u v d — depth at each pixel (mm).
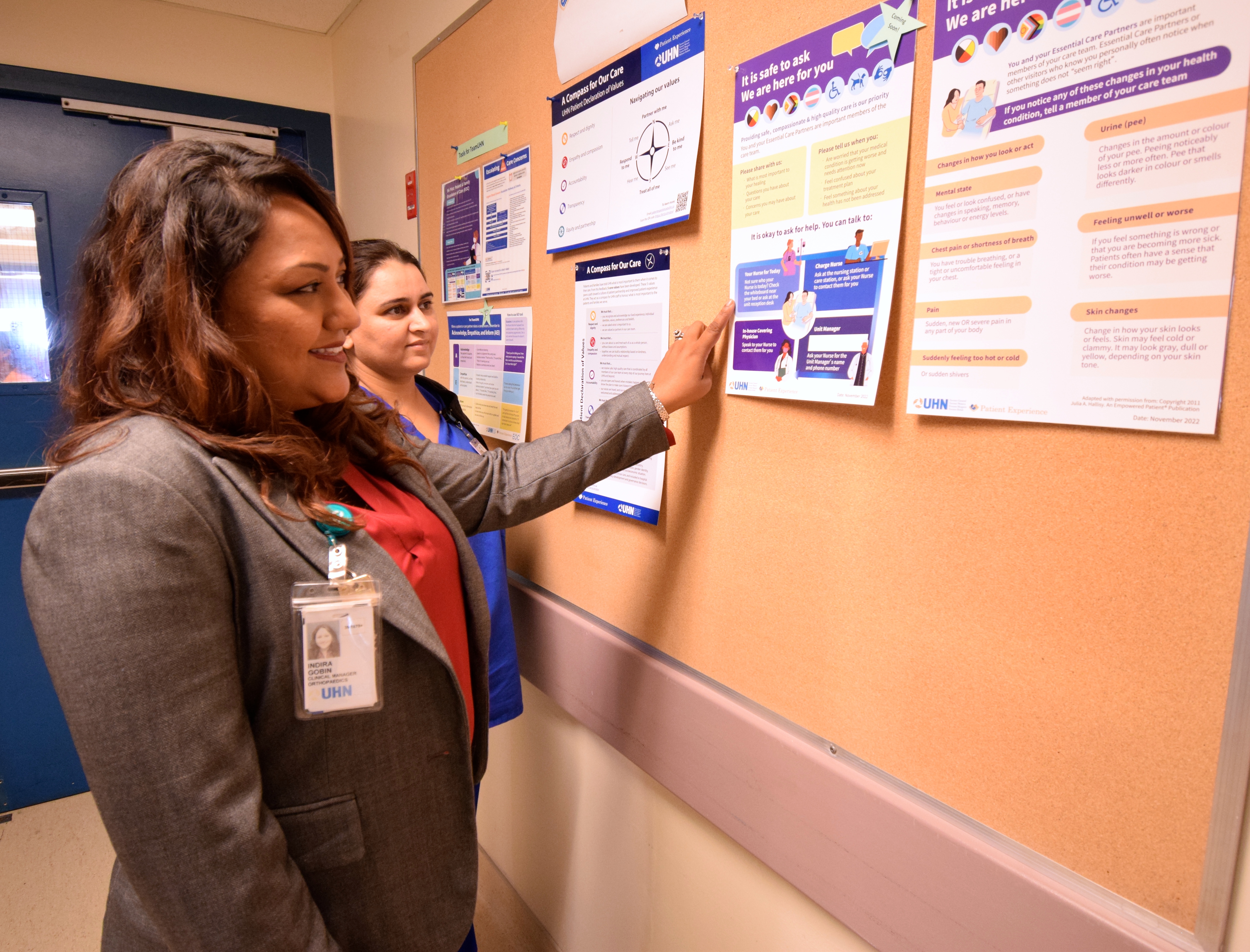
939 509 703
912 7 673
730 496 956
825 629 836
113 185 593
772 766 899
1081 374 581
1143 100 528
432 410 1355
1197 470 529
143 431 559
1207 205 506
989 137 623
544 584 1418
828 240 775
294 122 2336
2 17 1906
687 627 1051
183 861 523
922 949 739
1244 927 534
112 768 505
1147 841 577
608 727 1215
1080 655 607
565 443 981
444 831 743
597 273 1165
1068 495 604
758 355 881
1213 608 528
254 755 580
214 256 564
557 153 1221
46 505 514
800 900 933
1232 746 522
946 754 719
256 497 593
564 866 1494
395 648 675
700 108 928
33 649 2182
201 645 537
